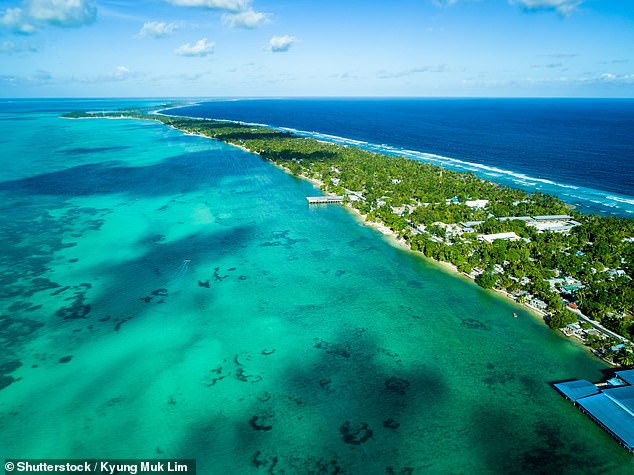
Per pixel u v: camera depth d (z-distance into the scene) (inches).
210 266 4665.4
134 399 2736.2
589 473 2220.7
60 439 2431.1
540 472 2225.6
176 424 2539.4
